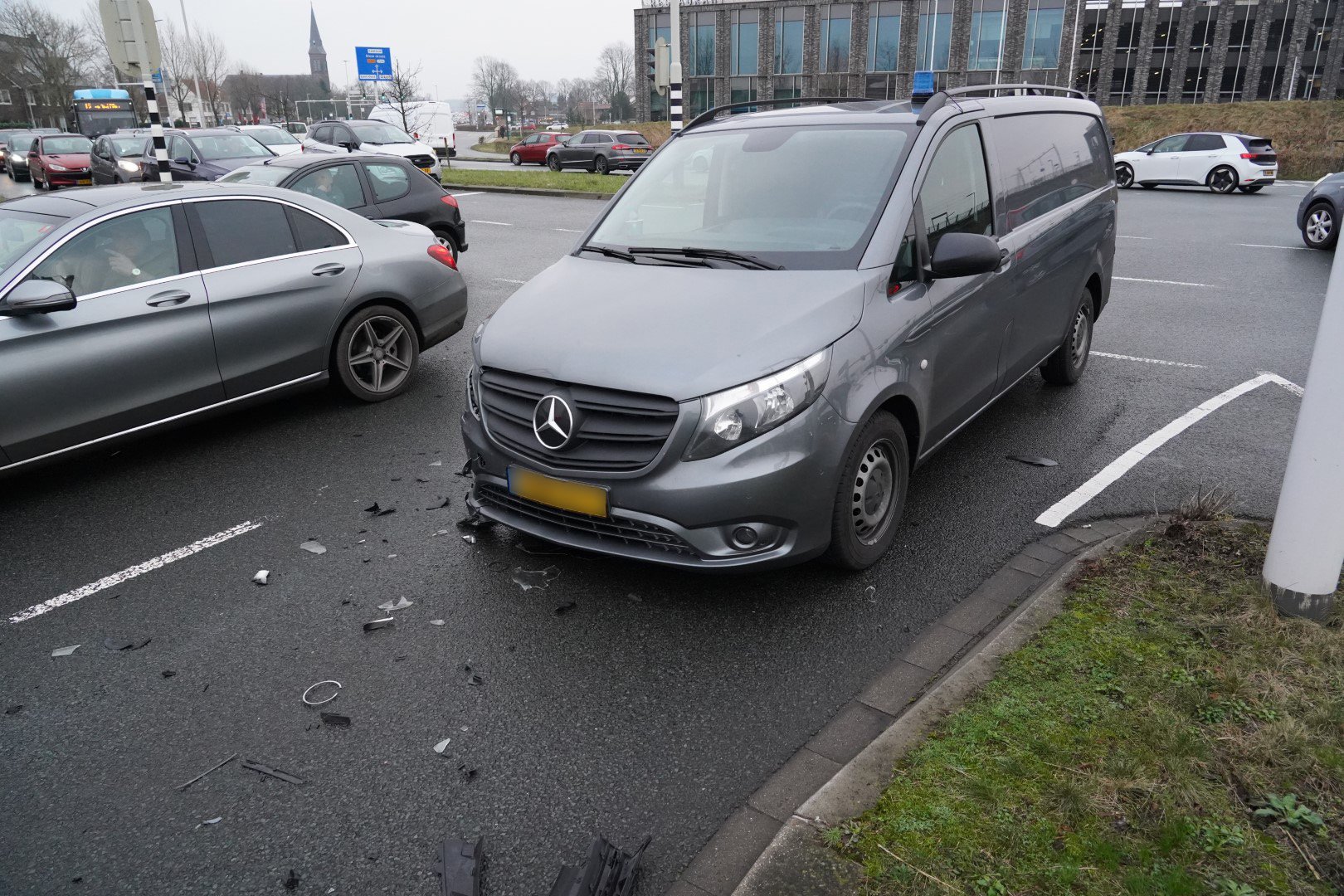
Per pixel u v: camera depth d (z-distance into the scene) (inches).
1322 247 502.3
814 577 152.9
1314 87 2573.8
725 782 107.1
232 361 215.9
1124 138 1651.1
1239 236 564.4
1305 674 113.2
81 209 201.5
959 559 156.9
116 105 1596.9
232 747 116.2
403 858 97.4
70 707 125.1
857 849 90.2
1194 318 334.6
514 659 132.7
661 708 120.7
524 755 112.7
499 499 147.9
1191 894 82.7
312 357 233.5
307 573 159.8
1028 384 255.3
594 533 135.8
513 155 1578.5
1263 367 267.6
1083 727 106.2
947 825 92.5
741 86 2512.3
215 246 214.8
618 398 128.3
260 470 207.3
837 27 2367.1
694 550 127.8
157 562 165.3
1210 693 111.0
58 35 2915.8
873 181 156.6
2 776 112.1
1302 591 124.3
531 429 137.2
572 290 154.8
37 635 143.1
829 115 176.9
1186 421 220.4
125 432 200.4
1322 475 119.6
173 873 96.5
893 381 140.6
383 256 248.4
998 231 179.3
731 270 149.9
